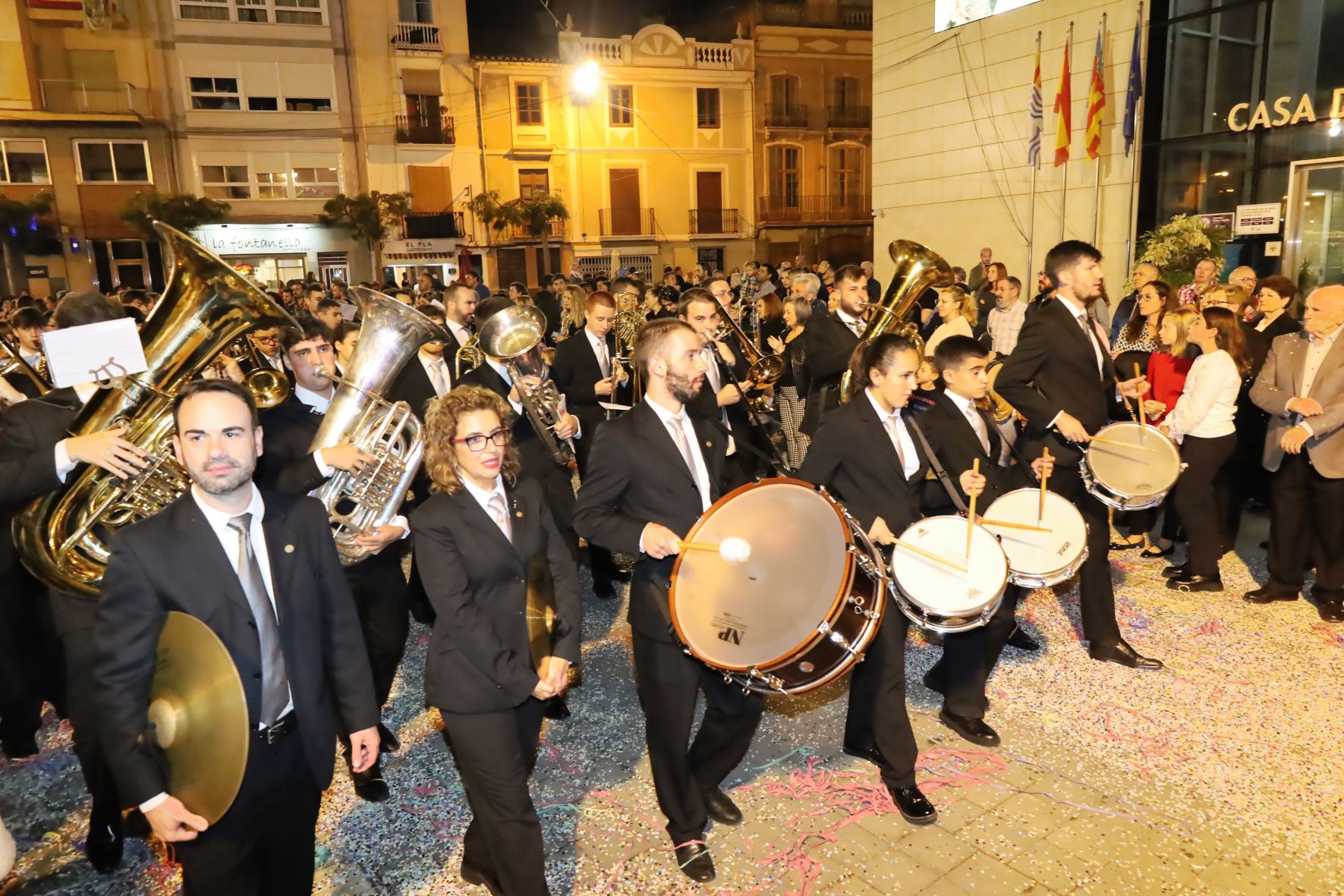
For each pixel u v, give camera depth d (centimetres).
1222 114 1231
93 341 274
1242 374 515
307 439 352
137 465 272
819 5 3038
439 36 2780
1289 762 347
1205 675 419
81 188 2561
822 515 282
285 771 222
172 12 2580
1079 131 1410
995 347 938
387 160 2791
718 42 3062
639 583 293
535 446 489
